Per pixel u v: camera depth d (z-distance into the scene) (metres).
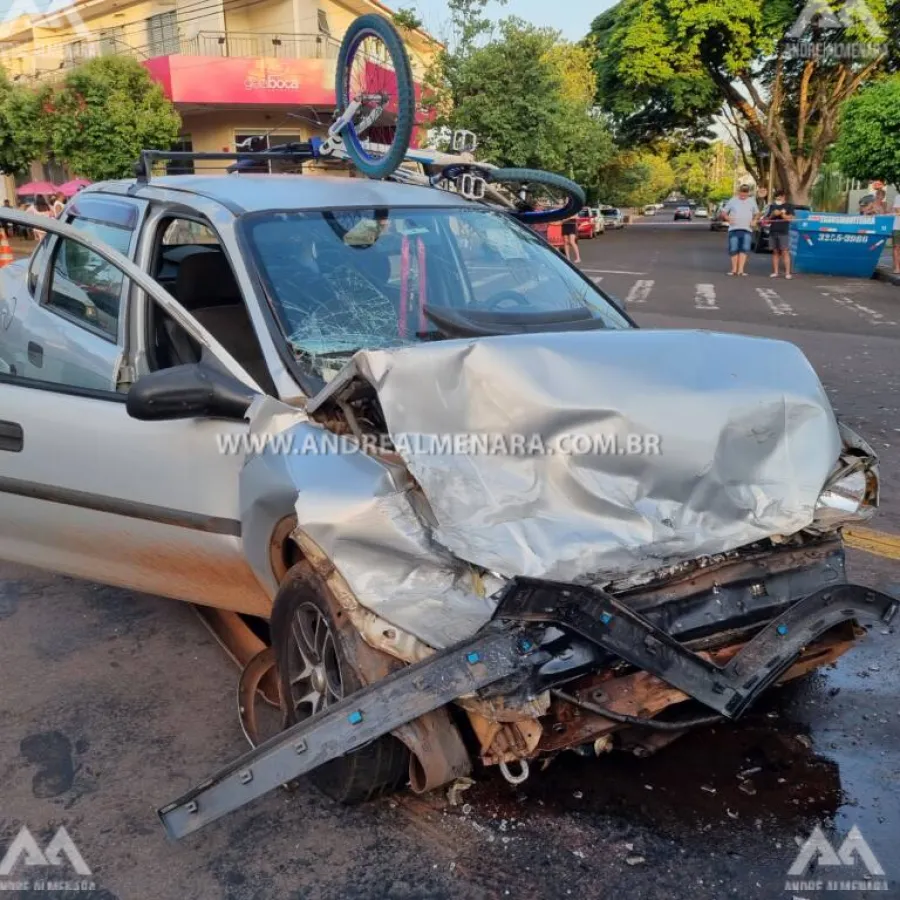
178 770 3.02
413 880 2.49
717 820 2.70
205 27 28.97
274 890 2.48
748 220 18.61
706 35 32.22
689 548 2.44
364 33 4.26
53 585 4.48
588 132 26.56
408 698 2.20
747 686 2.46
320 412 2.68
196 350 3.55
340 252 3.43
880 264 20.19
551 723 2.48
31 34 32.72
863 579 4.25
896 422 6.89
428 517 2.36
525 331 3.13
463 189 4.28
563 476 2.41
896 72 32.47
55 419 3.46
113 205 4.00
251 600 3.17
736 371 2.77
